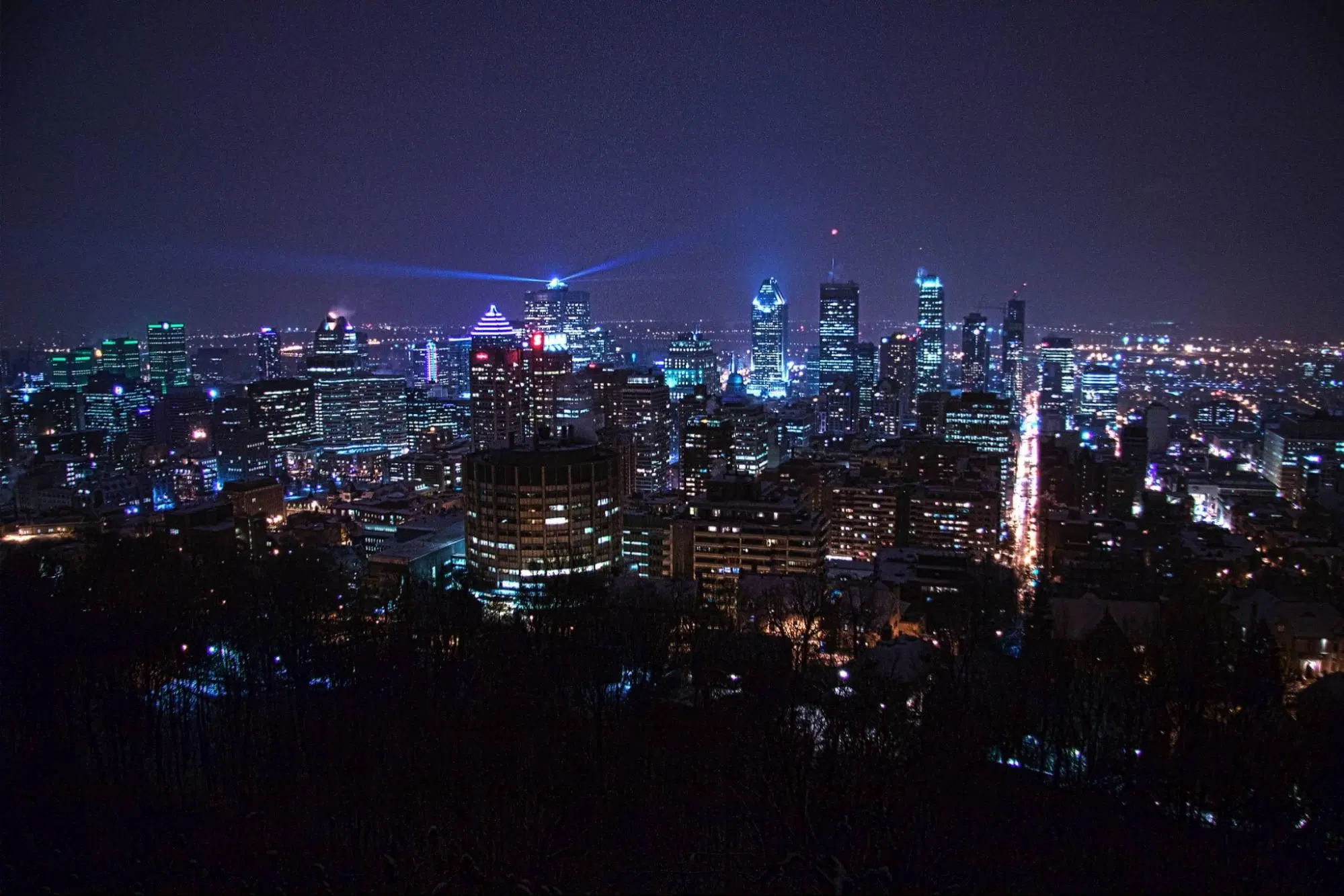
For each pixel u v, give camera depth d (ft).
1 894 280.72
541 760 392.06
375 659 490.90
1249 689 441.68
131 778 395.75
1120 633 541.75
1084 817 344.28
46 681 446.19
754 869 298.76
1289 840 335.47
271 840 325.83
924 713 409.49
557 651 501.56
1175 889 294.66
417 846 323.37
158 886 288.92
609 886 290.15
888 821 328.08
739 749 391.24
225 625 540.11
